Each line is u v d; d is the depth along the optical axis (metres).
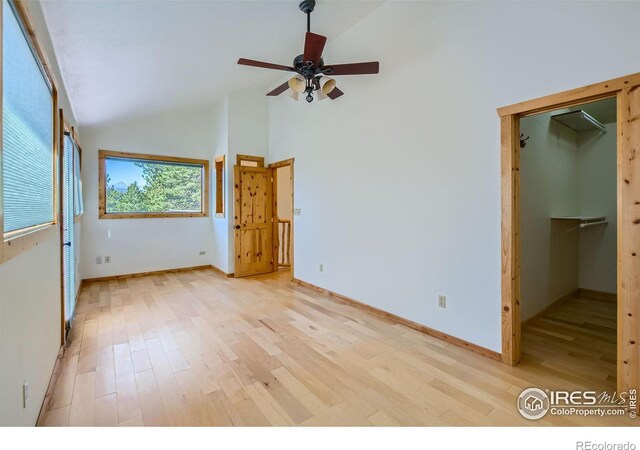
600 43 1.96
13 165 1.47
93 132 4.99
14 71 1.49
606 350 2.69
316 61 2.81
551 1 2.17
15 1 1.43
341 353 2.62
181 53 3.53
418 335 3.01
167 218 5.75
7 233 1.37
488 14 2.51
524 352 2.65
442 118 2.87
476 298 2.65
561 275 3.95
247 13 3.09
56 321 2.38
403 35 3.20
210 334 3.01
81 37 2.70
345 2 3.31
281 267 6.42
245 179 5.50
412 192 3.16
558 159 3.86
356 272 3.87
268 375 2.28
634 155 1.84
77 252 4.17
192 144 5.97
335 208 4.19
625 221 1.88
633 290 1.87
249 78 4.95
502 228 2.45
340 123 4.07
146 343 2.80
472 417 1.82
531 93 2.27
